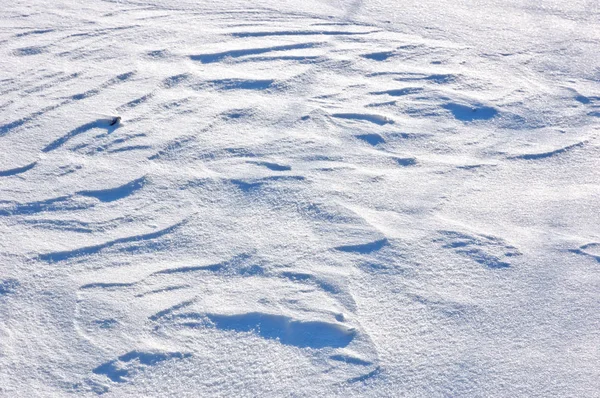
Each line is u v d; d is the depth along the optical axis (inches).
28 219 129.6
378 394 99.7
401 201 139.8
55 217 130.7
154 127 159.3
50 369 100.4
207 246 125.4
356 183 144.4
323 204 137.0
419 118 171.8
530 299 117.6
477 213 137.9
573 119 176.6
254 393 99.0
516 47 213.9
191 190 139.8
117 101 168.2
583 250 129.4
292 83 182.2
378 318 111.9
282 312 112.0
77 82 175.2
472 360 105.5
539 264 125.3
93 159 147.8
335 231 130.1
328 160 151.7
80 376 99.8
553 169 154.9
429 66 197.8
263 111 168.7
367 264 122.6
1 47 189.5
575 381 102.8
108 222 130.2
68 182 140.2
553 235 133.3
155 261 121.6
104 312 110.4
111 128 157.9
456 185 146.4
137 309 111.4
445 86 187.2
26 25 203.2
